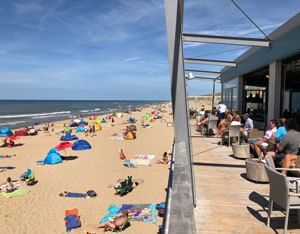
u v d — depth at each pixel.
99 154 17.08
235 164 5.14
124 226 7.51
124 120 43.69
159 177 12.11
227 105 14.16
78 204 9.13
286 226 2.43
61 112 75.69
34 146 20.44
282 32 6.35
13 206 9.00
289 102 7.35
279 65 7.05
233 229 2.59
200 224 2.69
